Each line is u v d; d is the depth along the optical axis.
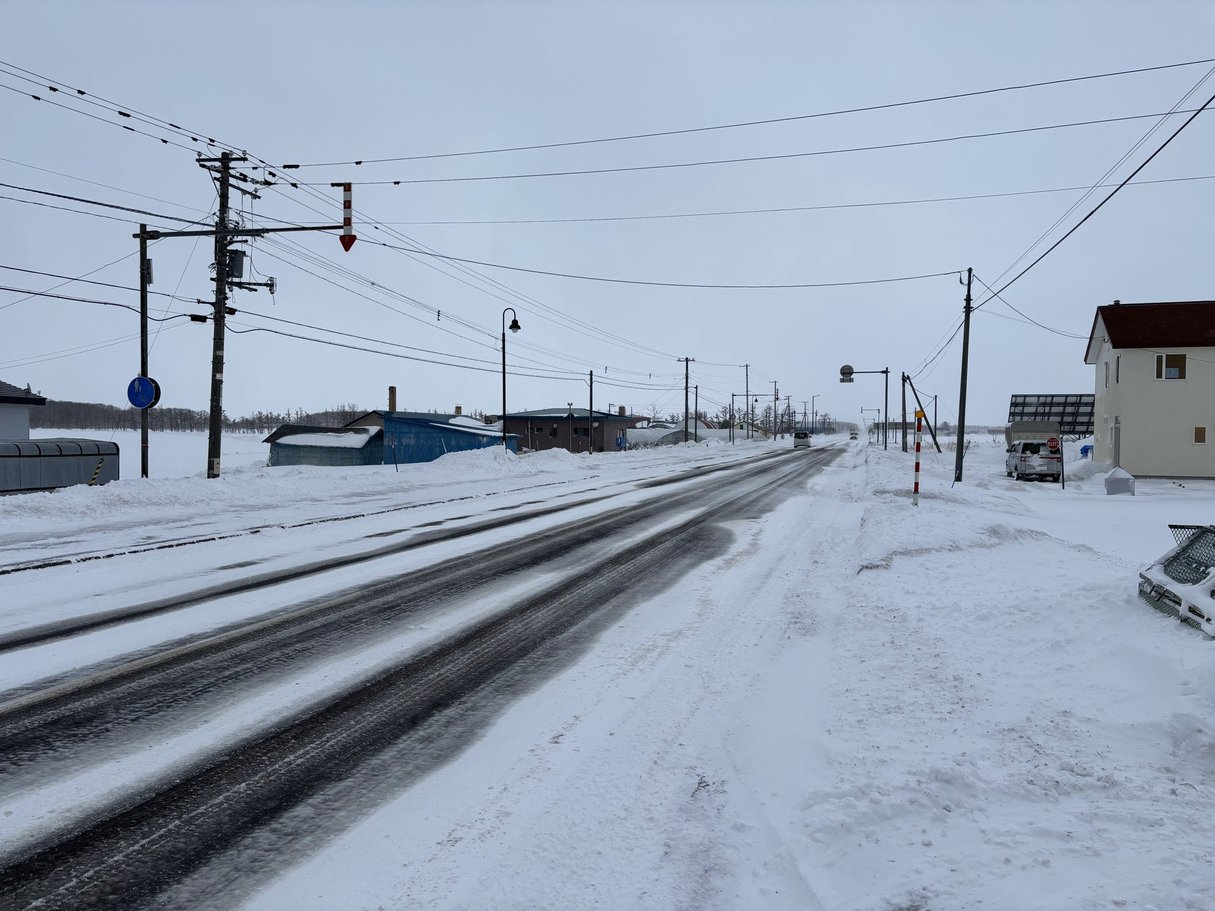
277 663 6.22
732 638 7.03
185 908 3.07
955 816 3.50
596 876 3.30
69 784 4.11
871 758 4.16
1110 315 35.19
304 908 3.09
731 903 3.07
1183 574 5.72
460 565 10.56
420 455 42.41
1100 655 5.38
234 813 3.83
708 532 13.99
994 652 5.80
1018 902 2.77
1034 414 68.94
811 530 14.33
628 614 7.93
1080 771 3.82
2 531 13.51
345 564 10.56
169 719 5.03
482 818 3.81
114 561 10.62
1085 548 11.42
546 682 5.83
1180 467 32.75
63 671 5.95
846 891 3.05
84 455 22.23
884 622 6.89
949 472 36.16
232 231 18.45
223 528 14.03
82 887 3.20
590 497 20.72
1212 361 32.38
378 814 3.84
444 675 5.98
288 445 41.69
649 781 4.19
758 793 4.02
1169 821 3.30
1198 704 4.20
